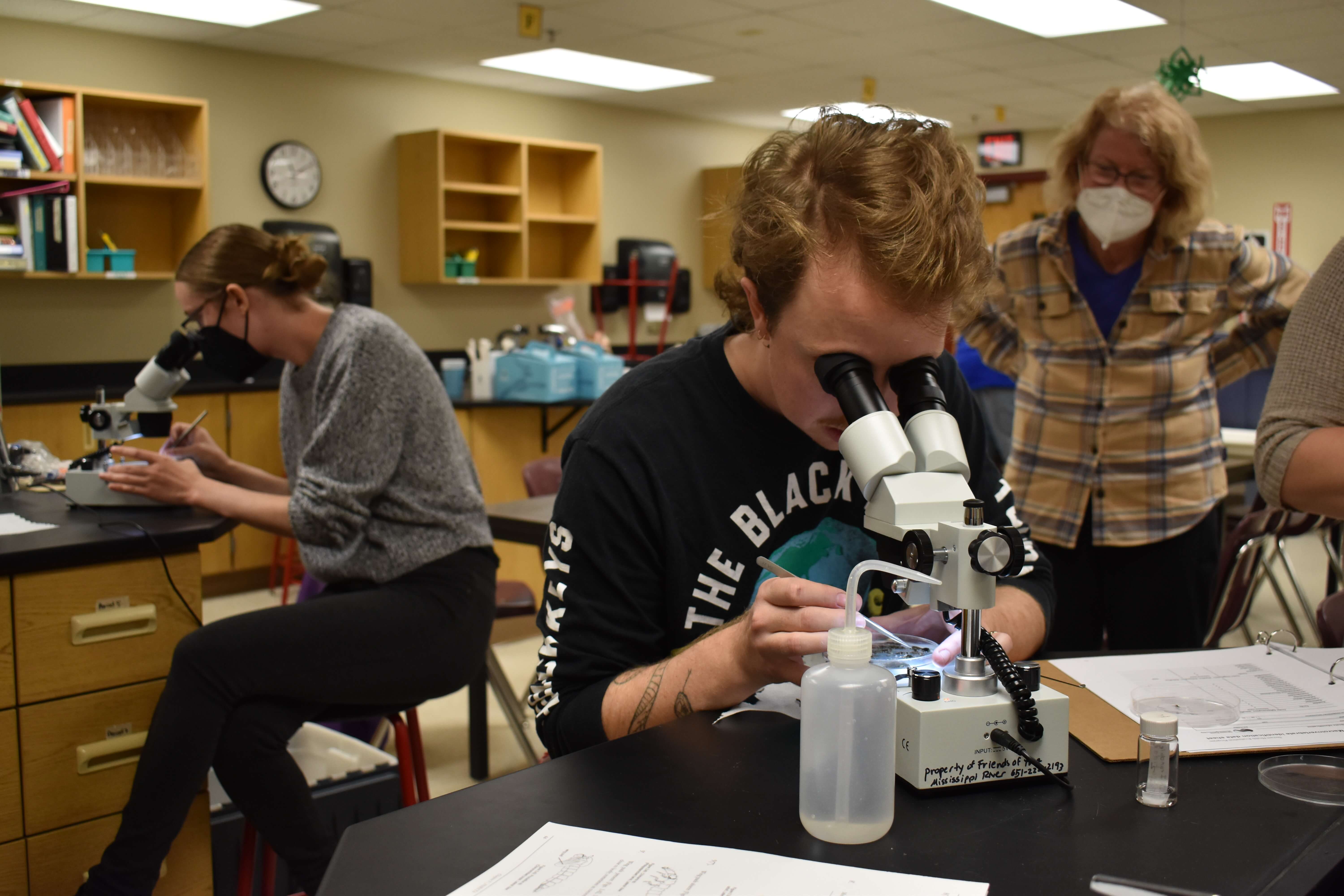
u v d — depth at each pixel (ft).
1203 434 7.55
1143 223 6.98
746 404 3.62
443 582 6.56
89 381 18.16
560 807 2.61
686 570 3.62
